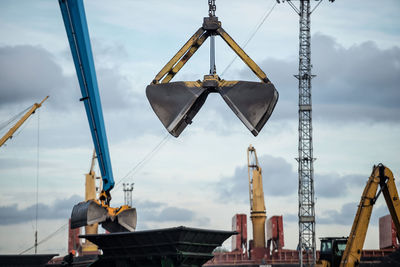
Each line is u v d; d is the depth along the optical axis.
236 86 49.31
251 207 127.50
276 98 49.75
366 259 111.25
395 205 73.31
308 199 110.38
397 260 99.06
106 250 59.81
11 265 91.56
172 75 52.53
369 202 73.56
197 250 56.12
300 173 111.19
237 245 128.62
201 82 49.47
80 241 123.94
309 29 114.50
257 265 117.75
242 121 49.06
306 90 113.19
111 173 57.62
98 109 56.59
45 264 93.69
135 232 56.06
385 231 118.75
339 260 78.69
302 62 113.69
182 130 50.53
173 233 54.00
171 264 55.47
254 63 52.06
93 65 55.38
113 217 56.28
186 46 52.62
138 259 57.66
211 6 53.25
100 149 57.28
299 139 111.94
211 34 53.03
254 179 127.19
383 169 73.56
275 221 127.38
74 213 56.31
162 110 49.59
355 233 73.38
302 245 109.44
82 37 53.91
